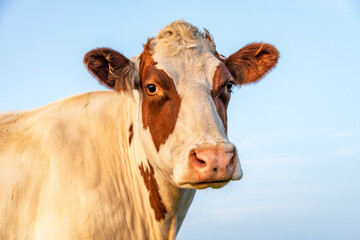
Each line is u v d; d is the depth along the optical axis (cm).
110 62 509
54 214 479
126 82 520
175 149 452
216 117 453
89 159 517
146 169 535
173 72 477
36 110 555
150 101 486
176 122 460
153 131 485
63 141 516
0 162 501
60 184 490
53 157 504
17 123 536
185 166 427
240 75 583
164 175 495
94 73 518
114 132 549
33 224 482
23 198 489
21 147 511
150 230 542
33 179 495
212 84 480
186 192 546
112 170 527
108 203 504
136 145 541
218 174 414
